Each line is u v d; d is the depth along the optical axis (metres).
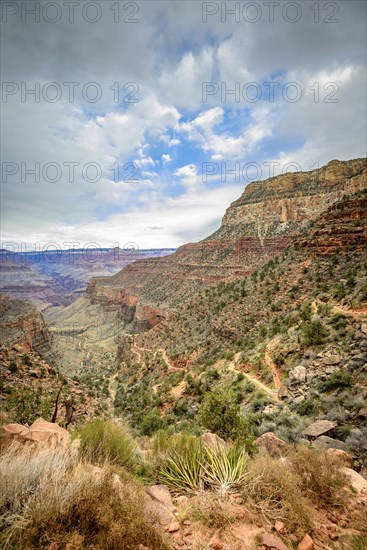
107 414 30.94
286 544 3.26
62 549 2.59
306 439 11.80
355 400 14.67
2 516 2.79
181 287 154.00
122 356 94.56
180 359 53.09
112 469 4.36
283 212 148.00
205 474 4.70
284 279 56.22
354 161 152.62
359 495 4.68
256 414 19.09
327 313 30.41
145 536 2.91
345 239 52.09
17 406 18.17
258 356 31.41
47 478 3.33
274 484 4.10
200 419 12.77
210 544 3.09
